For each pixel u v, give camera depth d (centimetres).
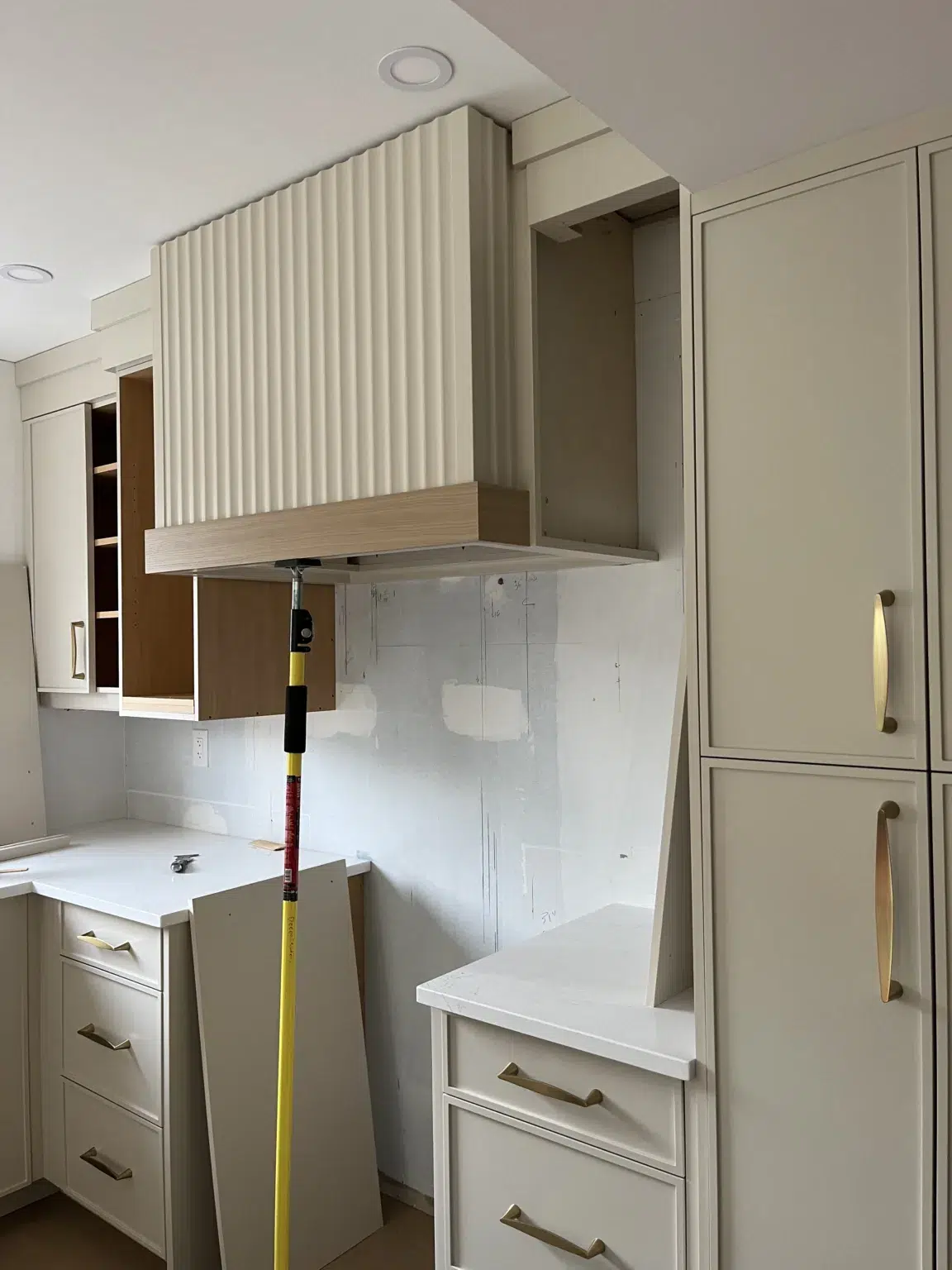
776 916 130
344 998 246
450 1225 169
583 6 94
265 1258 217
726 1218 135
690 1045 142
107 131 177
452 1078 169
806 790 128
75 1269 235
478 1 92
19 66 156
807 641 127
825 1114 126
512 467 175
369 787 262
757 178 130
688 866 165
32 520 316
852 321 123
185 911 218
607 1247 149
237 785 303
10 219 215
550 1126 155
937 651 117
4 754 303
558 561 201
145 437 277
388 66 156
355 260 186
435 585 246
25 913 255
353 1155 239
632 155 161
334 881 250
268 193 204
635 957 182
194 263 220
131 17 143
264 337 203
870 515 122
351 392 186
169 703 251
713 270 135
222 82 161
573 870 221
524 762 229
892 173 119
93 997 238
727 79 108
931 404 117
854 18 96
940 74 107
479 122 171
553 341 182
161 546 225
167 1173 215
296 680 194
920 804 118
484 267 171
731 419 134
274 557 198
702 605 137
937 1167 116
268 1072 225
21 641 312
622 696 212
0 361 315
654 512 206
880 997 121
